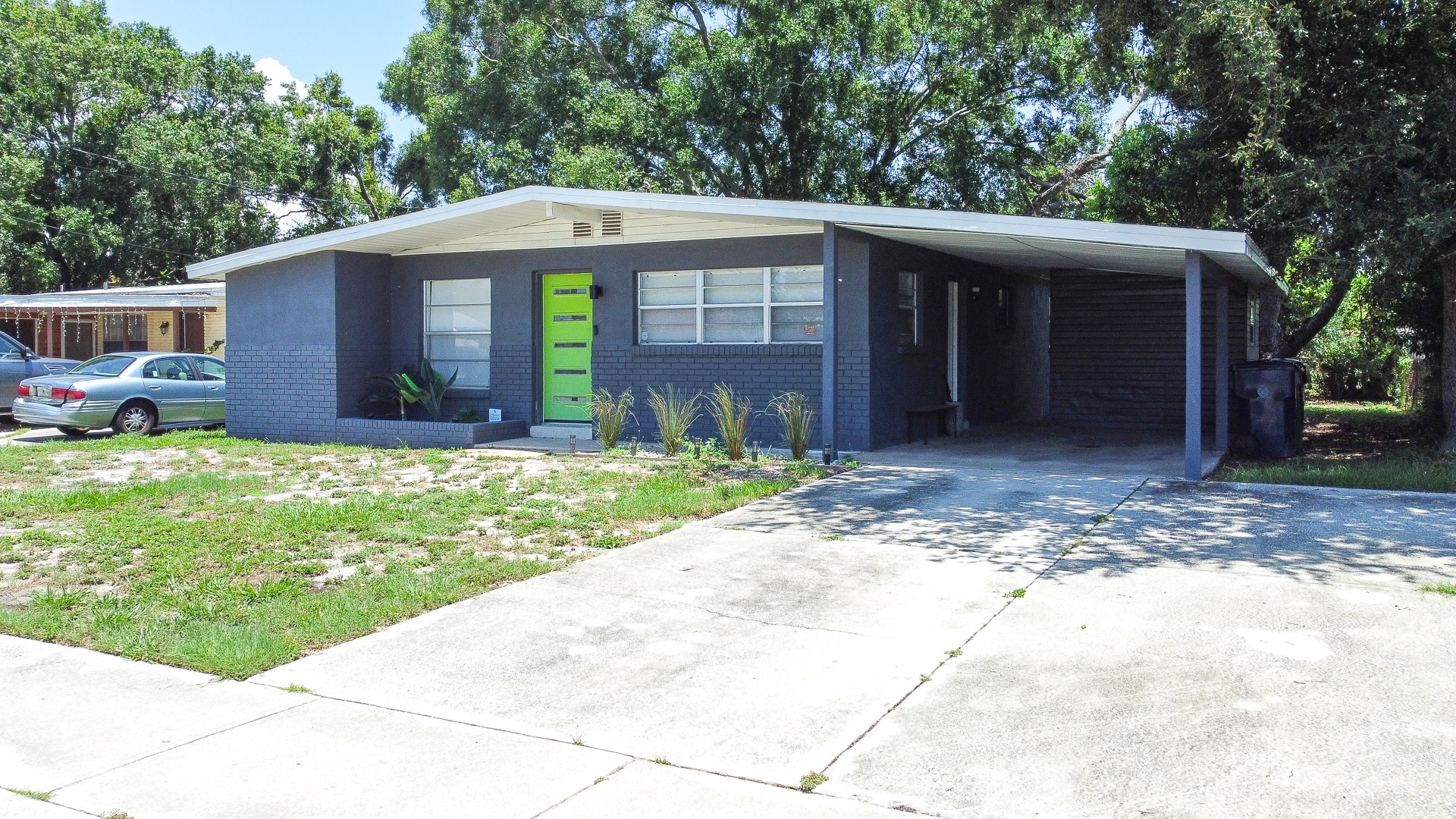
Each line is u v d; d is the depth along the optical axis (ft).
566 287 49.55
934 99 91.76
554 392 50.01
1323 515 28.32
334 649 18.74
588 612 20.68
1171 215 57.62
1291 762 13.37
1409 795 12.42
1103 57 52.95
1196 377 34.19
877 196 90.79
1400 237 41.75
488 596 21.85
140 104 111.14
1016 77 85.76
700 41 91.15
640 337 47.52
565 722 15.34
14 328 93.30
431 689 16.72
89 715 15.81
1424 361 57.72
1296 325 76.64
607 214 45.96
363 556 25.17
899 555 24.70
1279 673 16.42
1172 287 54.44
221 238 116.26
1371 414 67.67
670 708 15.80
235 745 14.67
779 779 13.35
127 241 109.40
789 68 80.12
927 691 16.16
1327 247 45.78
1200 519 28.02
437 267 51.78
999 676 16.67
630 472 37.24
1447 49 43.39
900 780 13.23
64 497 32.48
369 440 48.85
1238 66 42.88
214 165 111.65
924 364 48.06
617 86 89.56
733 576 23.11
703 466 38.63
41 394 52.65
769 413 44.39
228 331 52.65
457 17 91.61
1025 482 34.60
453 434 46.78
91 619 20.17
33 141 108.17
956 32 82.07
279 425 51.44
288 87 135.03
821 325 43.78
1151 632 18.58
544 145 89.86
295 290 50.75
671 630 19.49
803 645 18.47
